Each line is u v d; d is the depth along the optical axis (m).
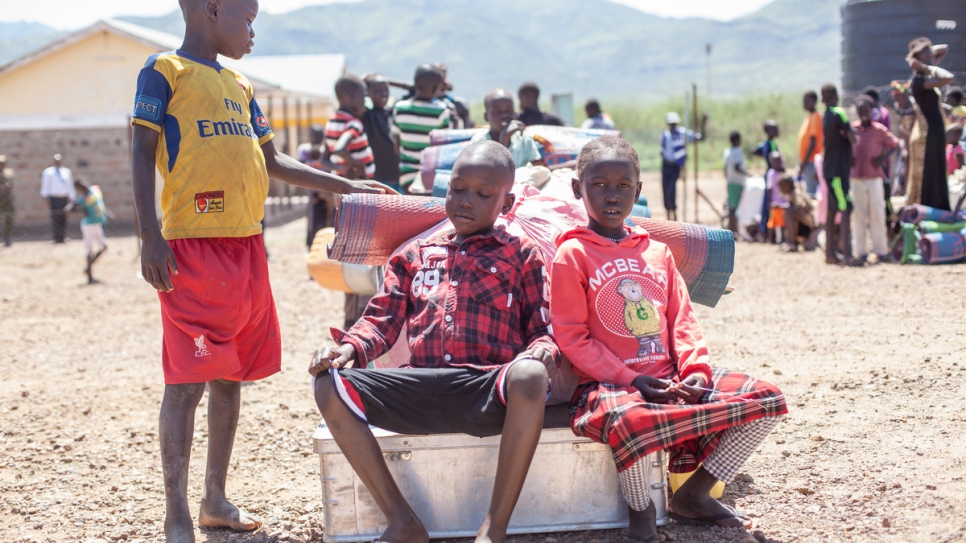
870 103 10.70
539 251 3.53
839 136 10.62
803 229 12.95
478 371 3.26
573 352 3.36
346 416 3.20
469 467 3.39
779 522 3.51
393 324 3.50
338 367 3.25
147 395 6.45
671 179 16.06
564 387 3.56
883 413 4.72
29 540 3.73
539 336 3.37
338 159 8.53
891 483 3.73
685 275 4.09
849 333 6.93
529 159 5.59
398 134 8.78
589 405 3.29
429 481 3.39
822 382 5.48
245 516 3.75
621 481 3.33
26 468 4.80
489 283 3.41
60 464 4.87
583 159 3.58
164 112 3.44
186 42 3.62
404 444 3.35
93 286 12.91
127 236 21.42
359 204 3.94
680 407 3.12
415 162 8.43
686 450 3.52
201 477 4.60
